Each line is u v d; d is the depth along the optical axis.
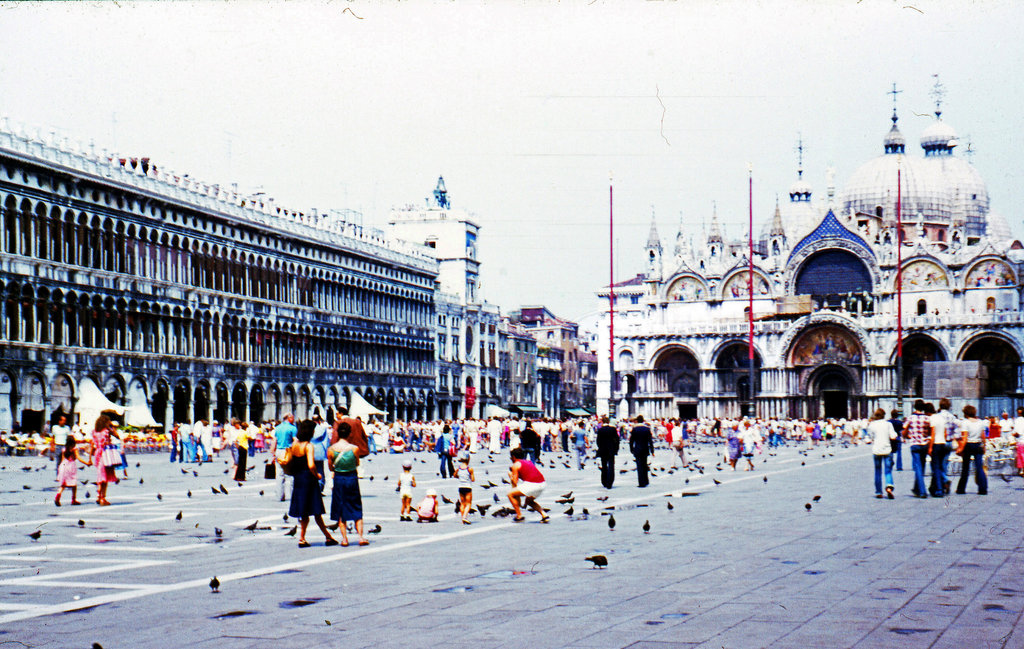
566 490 42.44
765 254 189.38
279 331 106.81
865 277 150.62
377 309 126.88
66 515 32.19
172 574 20.52
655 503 35.62
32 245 76.75
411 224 153.75
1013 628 14.80
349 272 120.50
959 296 143.38
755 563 20.91
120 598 17.97
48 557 22.98
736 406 154.75
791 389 149.62
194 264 94.75
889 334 143.12
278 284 107.25
